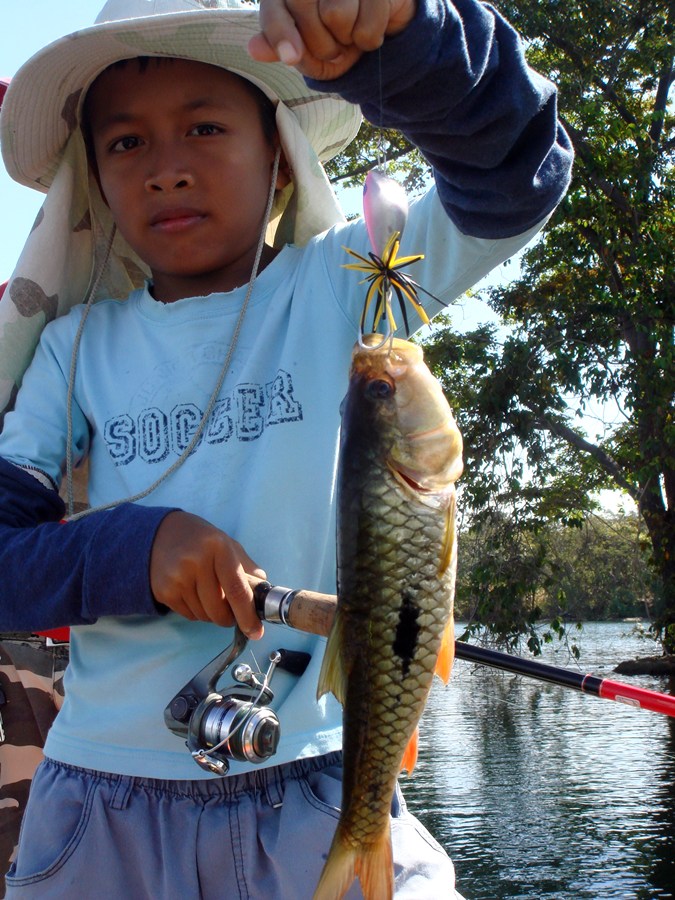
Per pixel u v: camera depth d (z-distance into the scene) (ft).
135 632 6.95
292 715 6.61
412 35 5.38
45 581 6.40
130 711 6.76
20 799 10.27
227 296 7.77
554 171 6.44
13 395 8.45
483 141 5.98
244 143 7.72
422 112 5.79
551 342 47.44
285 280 7.81
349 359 7.27
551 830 23.65
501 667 7.08
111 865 6.59
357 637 5.26
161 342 7.81
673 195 51.44
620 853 21.80
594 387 46.98
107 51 7.66
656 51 56.90
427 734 34.94
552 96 6.24
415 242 7.09
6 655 10.42
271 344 7.49
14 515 7.16
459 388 48.60
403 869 6.39
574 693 43.24
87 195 8.87
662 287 49.85
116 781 6.70
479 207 6.29
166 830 6.51
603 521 50.44
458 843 23.11
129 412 7.67
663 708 6.44
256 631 6.07
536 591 47.80
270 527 6.85
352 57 5.35
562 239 50.42
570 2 54.29
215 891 6.44
